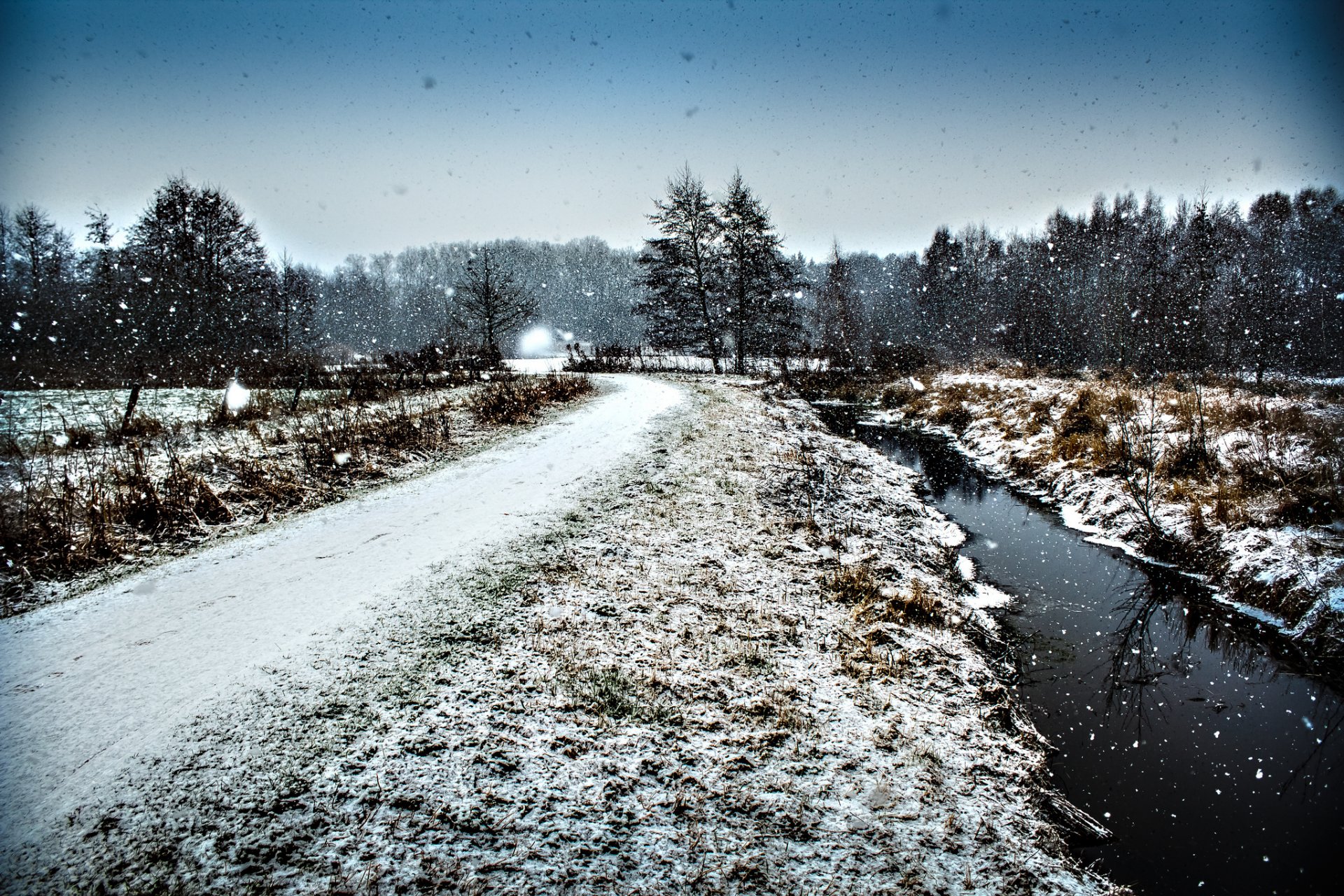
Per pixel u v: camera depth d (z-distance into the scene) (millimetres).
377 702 3754
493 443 11586
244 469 8305
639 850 2963
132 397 10820
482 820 2992
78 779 3018
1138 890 3305
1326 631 5926
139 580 5445
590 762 3482
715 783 3469
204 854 2658
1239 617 6691
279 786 3051
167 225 25875
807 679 4629
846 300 40875
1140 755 4477
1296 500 7777
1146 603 7012
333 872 2631
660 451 10984
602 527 7074
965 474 13422
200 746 3297
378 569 5703
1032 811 3709
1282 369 25484
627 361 36406
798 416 18391
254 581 5434
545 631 4754
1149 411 13352
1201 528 8180
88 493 7062
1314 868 3469
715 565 6422
